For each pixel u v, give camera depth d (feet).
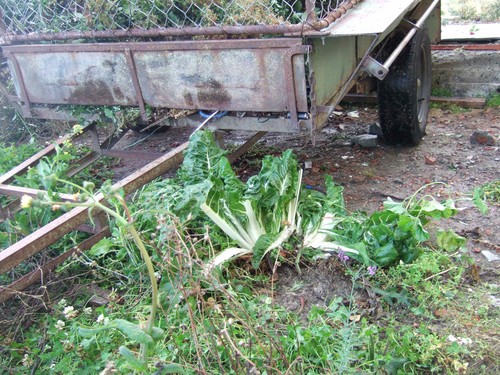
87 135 18.22
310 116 10.06
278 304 8.93
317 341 7.77
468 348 7.84
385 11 11.34
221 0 11.02
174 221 7.56
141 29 11.10
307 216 10.59
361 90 17.37
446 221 11.39
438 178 13.57
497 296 8.98
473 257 10.12
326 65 10.39
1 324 9.17
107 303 9.25
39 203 5.21
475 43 21.02
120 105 12.10
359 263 9.61
